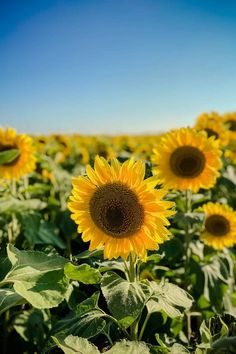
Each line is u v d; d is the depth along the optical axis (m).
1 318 0.72
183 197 0.97
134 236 0.49
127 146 2.13
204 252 0.91
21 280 0.43
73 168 1.88
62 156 1.81
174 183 0.86
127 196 0.49
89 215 0.50
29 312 0.72
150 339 0.62
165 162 0.86
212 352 0.39
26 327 0.71
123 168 0.50
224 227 0.89
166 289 0.49
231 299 0.82
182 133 0.86
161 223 0.49
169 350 0.46
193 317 0.84
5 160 0.79
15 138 1.03
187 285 0.82
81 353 0.42
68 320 0.53
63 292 0.43
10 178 1.04
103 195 0.49
